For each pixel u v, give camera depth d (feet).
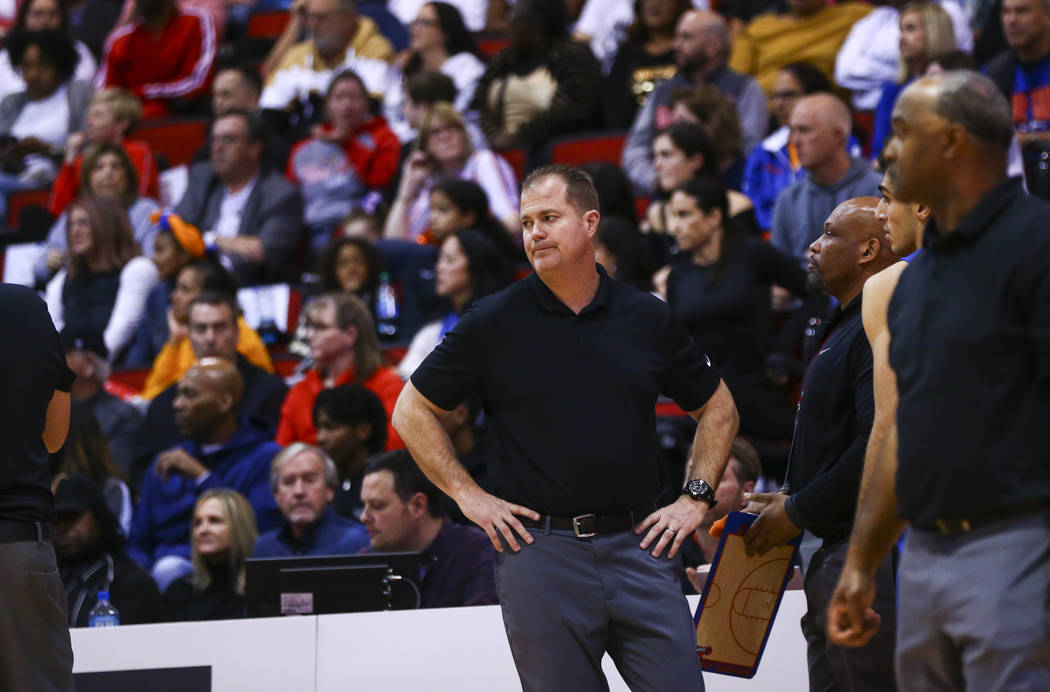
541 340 33.37
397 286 75.15
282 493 53.11
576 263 33.32
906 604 27.43
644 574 32.94
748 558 35.35
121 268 80.64
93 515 53.11
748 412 59.41
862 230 35.81
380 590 43.80
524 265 75.87
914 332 27.07
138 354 79.05
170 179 94.02
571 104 85.05
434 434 33.83
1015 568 25.88
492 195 79.41
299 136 95.76
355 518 56.29
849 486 33.12
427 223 79.61
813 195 67.15
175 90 105.09
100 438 63.31
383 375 65.41
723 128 74.38
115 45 106.22
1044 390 25.99
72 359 68.74
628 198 67.87
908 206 33.22
